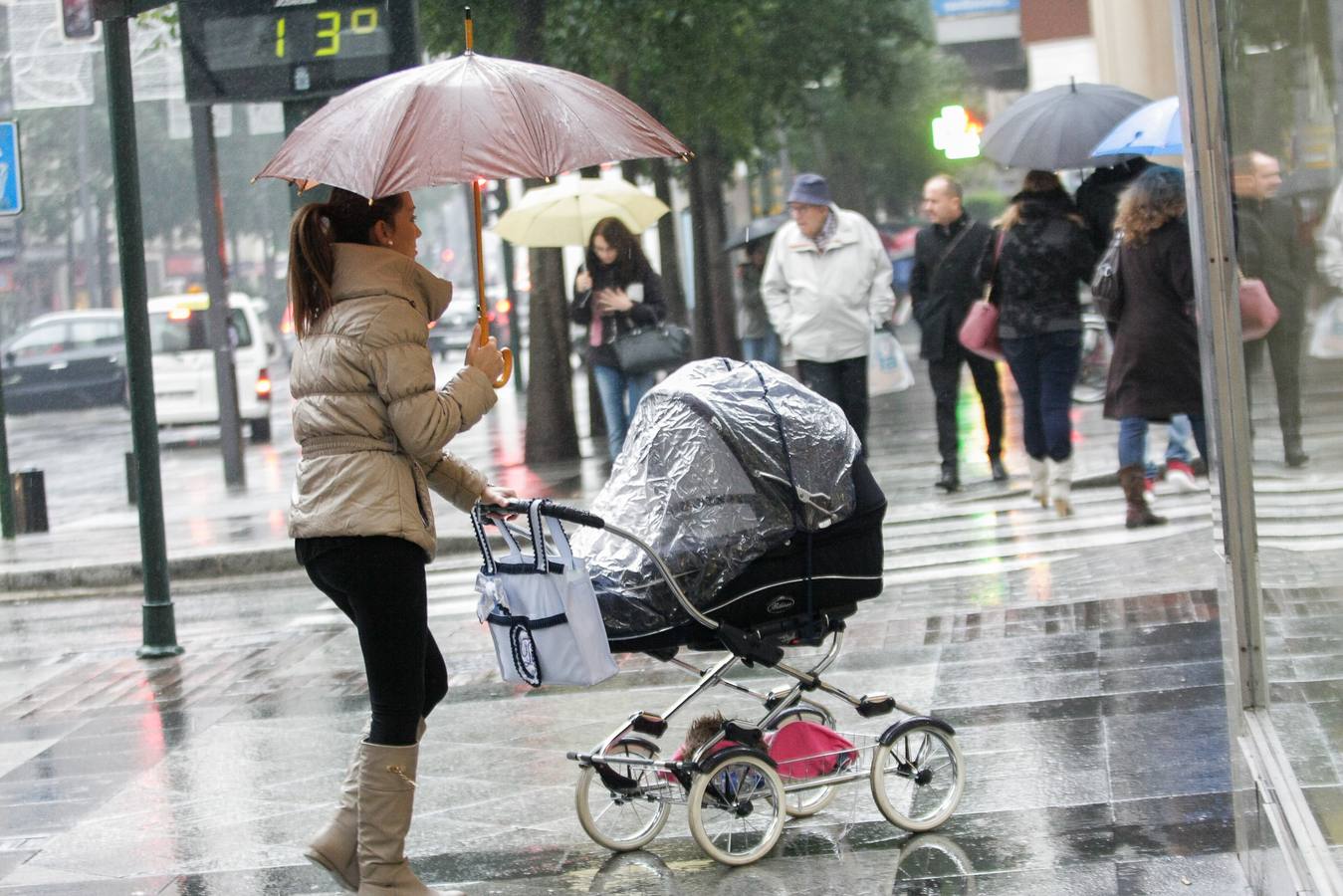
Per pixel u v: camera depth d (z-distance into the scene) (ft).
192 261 280.31
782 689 24.91
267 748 32.19
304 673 39.65
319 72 48.11
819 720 26.50
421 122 20.48
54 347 145.59
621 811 25.89
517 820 26.20
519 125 20.56
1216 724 27.84
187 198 240.53
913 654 34.88
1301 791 17.39
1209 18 19.51
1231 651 20.47
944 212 59.31
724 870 23.04
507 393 152.25
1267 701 19.58
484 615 22.59
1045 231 51.98
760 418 23.04
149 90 97.35
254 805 28.22
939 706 30.58
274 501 77.56
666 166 111.65
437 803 27.37
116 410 153.38
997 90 156.25
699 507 22.93
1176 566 42.27
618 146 20.92
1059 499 52.70
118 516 76.38
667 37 93.04
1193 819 23.36
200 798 28.84
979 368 60.80
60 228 244.01
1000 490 59.41
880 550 23.79
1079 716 29.07
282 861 25.04
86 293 261.03
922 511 56.29
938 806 24.61
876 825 24.43
